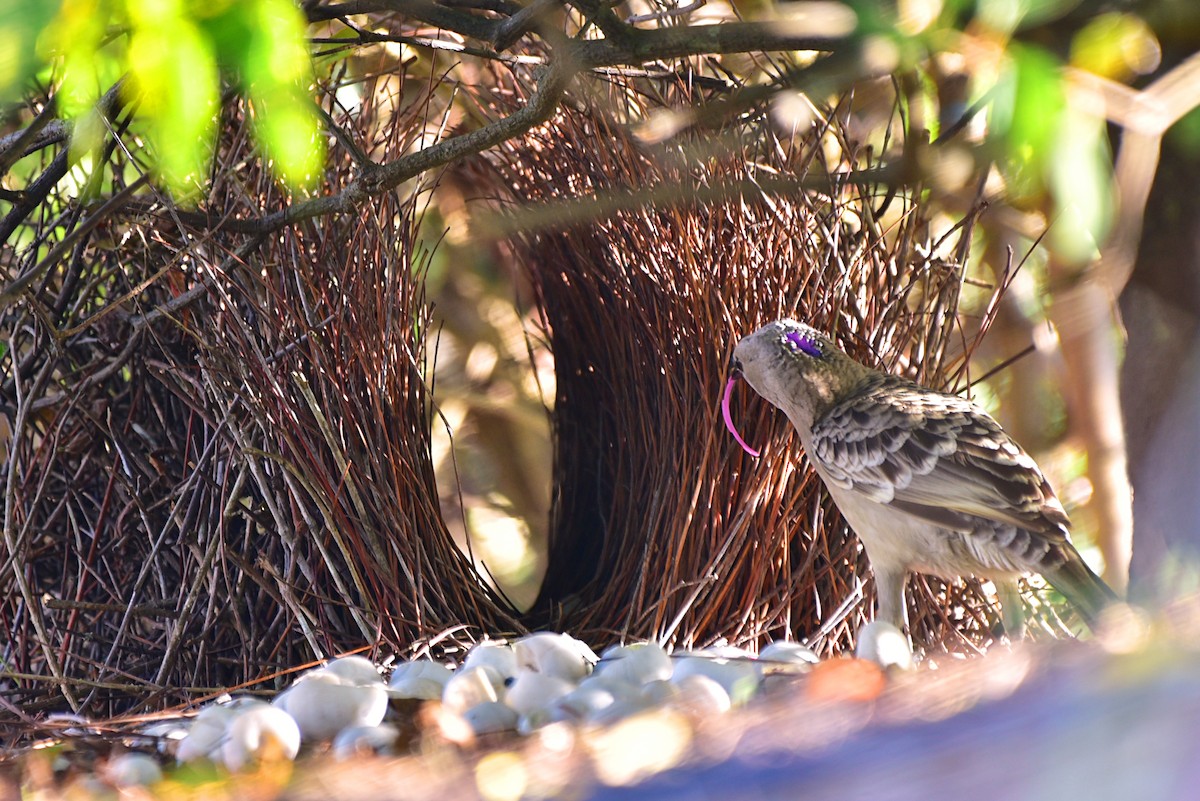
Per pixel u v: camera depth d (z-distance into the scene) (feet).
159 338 21.26
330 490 19.43
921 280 21.59
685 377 21.15
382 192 18.98
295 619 19.79
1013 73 11.27
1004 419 28.27
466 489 36.17
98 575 21.36
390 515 19.74
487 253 31.58
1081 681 9.29
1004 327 26.07
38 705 19.44
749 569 19.97
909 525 18.24
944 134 17.26
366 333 20.43
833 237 21.16
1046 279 22.36
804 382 18.98
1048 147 11.19
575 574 25.07
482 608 20.85
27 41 8.70
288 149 10.83
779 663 15.89
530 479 36.68
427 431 21.34
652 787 9.86
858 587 20.10
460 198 29.30
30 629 21.27
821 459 18.98
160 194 20.29
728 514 20.11
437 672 16.72
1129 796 7.38
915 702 10.70
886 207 21.59
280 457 19.25
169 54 9.45
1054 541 17.15
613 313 23.50
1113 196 13.08
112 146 20.01
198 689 17.75
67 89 13.19
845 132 21.80
